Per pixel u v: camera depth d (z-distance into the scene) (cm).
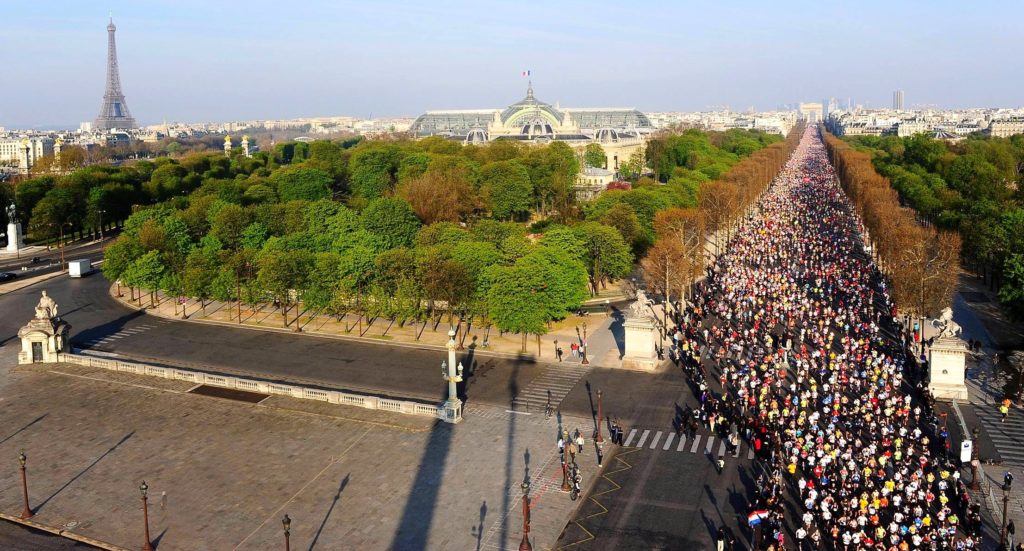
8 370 18875
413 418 15838
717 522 11900
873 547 11012
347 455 14162
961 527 11775
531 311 19762
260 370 19012
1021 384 17575
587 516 12094
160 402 16738
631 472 13538
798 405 16262
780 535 10925
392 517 12038
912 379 17938
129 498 12650
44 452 14312
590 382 18012
